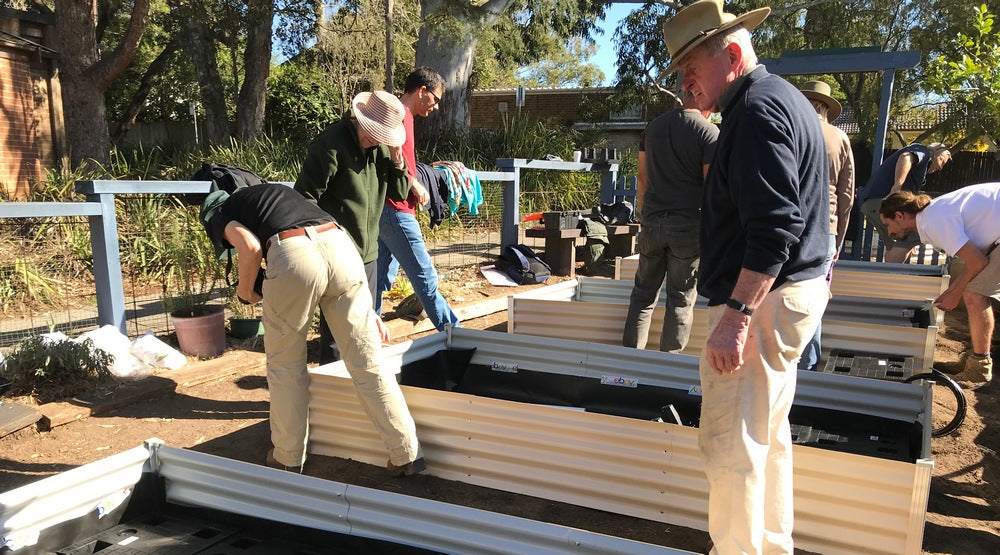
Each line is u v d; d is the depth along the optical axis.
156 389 4.15
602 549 1.92
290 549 2.32
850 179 3.98
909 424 3.16
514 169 8.02
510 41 18.20
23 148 11.73
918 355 4.13
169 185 4.71
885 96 7.75
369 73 20.91
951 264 5.68
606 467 2.77
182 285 5.79
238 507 2.44
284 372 3.04
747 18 2.08
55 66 12.26
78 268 7.05
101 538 2.36
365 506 2.23
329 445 3.37
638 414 3.75
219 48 22.55
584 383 3.88
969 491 3.14
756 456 2.04
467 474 3.07
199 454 2.48
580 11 19.00
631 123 22.91
